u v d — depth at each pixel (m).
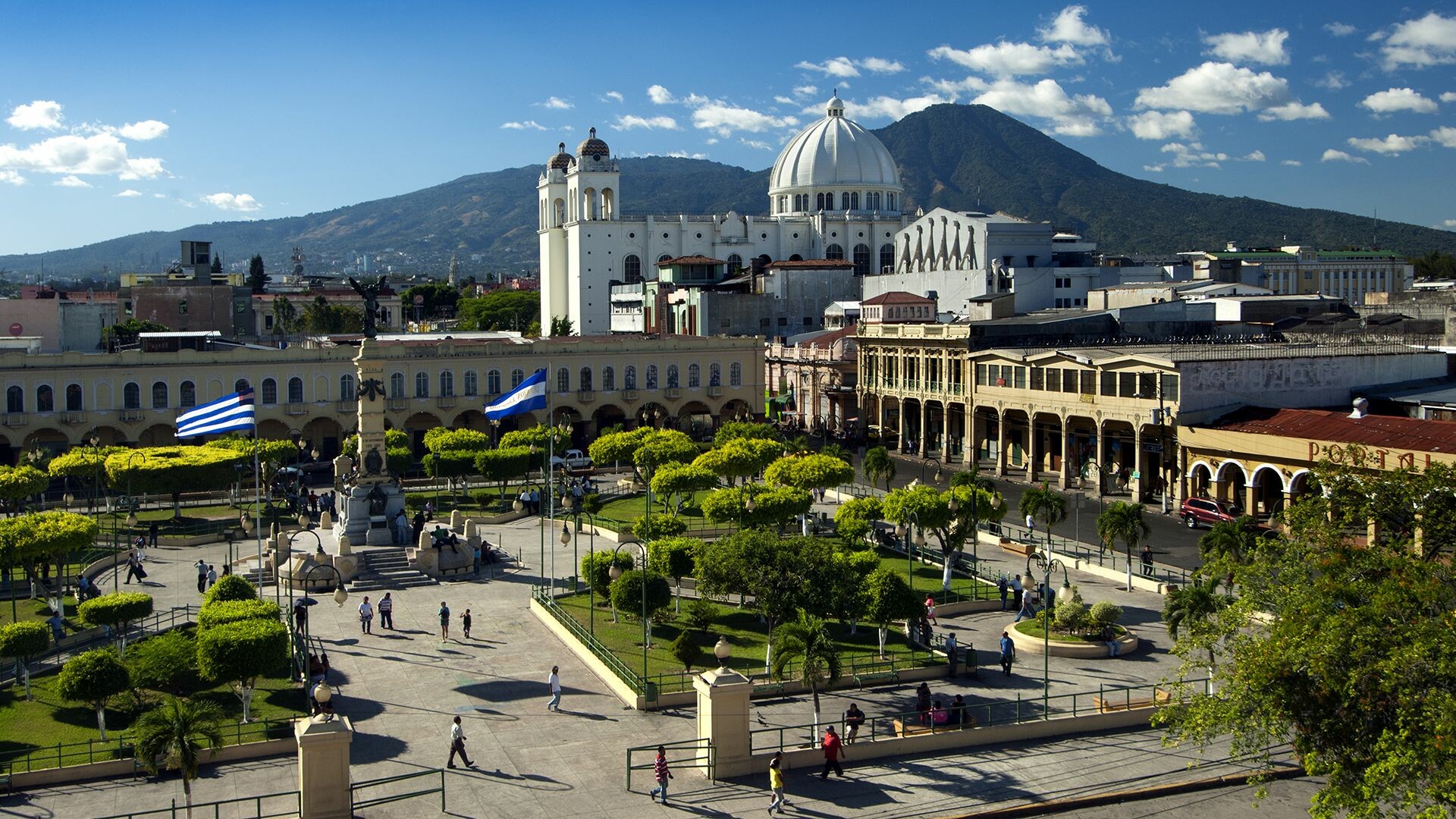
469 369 138.50
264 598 70.00
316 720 41.09
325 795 40.59
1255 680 37.66
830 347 154.12
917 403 138.38
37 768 45.09
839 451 109.06
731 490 81.00
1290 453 87.12
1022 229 192.00
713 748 44.81
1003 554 84.44
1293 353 105.25
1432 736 33.12
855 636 61.97
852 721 46.91
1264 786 40.09
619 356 145.25
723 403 150.75
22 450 122.19
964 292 177.62
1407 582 37.34
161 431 128.50
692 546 66.31
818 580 56.84
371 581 76.88
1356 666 36.25
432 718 51.44
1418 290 197.62
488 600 72.81
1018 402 116.62
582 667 58.62
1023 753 47.62
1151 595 71.50
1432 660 34.53
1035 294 176.62
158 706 49.38
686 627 63.66
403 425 135.50
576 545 82.69
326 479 123.00
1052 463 119.19
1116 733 49.97
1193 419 97.31
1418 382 105.25
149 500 108.06
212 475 96.94
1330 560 41.91
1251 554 48.91
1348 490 49.53
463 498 107.94
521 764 46.31
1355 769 36.41
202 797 43.09
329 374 133.50
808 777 45.09
